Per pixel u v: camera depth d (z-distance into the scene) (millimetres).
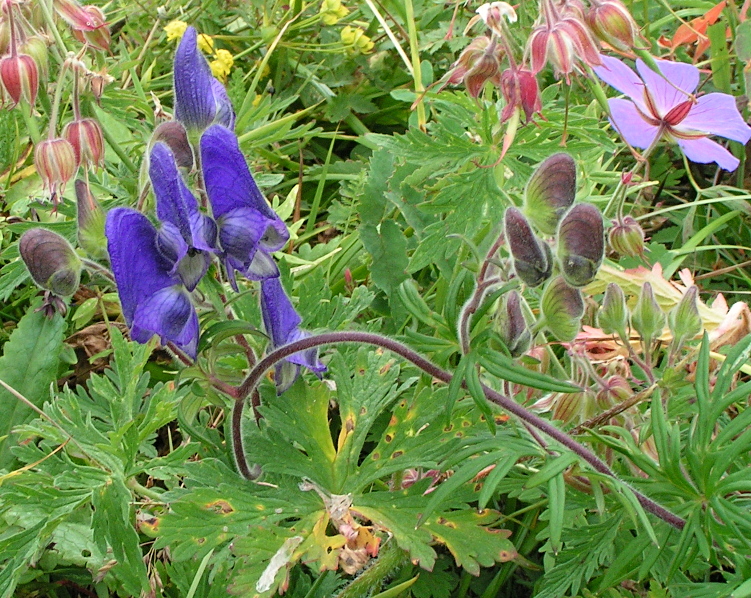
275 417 361
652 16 594
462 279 350
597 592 345
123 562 352
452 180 407
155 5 608
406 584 354
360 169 527
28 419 416
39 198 467
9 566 346
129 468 361
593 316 437
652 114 400
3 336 452
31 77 391
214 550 364
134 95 469
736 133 398
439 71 587
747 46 502
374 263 462
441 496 327
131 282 309
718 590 335
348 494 358
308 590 375
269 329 348
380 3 614
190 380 407
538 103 378
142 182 332
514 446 335
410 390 411
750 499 351
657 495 352
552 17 370
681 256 478
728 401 332
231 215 313
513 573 396
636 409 384
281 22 591
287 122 509
